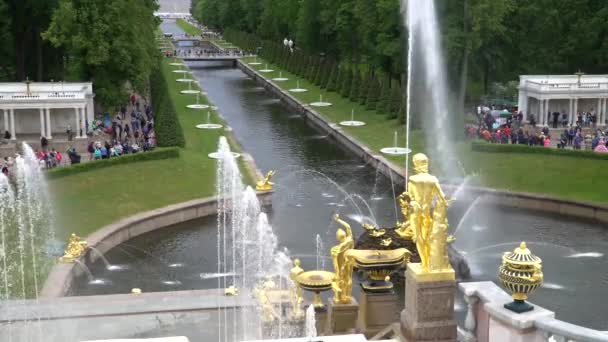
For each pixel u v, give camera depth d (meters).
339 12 131.00
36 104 83.81
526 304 18.48
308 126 111.75
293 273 31.94
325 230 59.75
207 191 68.00
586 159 74.69
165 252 54.56
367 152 86.25
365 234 46.34
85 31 91.12
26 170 67.75
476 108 106.44
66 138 86.38
